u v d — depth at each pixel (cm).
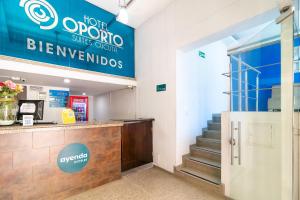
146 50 425
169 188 276
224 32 271
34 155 220
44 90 406
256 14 220
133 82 444
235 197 238
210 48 455
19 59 272
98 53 395
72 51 353
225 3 259
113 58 422
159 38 387
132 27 464
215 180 275
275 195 197
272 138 201
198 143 376
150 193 260
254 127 219
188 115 369
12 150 204
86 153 268
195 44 321
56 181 237
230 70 265
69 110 273
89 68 377
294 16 158
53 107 415
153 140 394
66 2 349
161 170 360
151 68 407
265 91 262
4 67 256
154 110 393
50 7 327
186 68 368
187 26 321
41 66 294
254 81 270
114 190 269
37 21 310
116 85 429
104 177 290
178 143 342
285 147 163
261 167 211
